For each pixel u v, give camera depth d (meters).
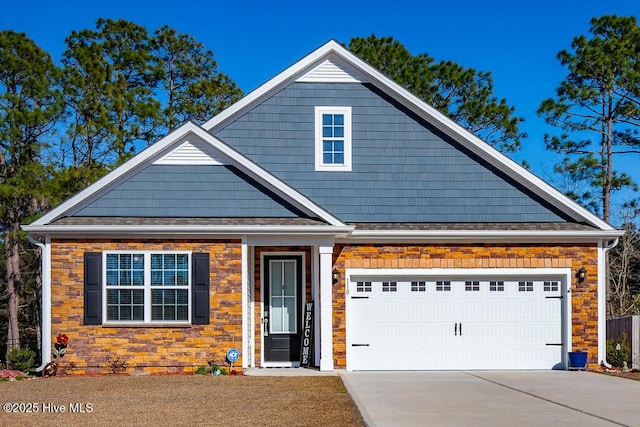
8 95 29.56
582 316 19.25
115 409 12.47
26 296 39.00
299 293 19.45
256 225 17.86
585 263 19.36
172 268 17.86
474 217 20.00
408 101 20.19
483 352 19.14
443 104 37.78
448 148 20.22
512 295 19.27
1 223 31.88
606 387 15.55
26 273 38.31
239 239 17.98
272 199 18.61
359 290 19.08
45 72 30.72
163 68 40.06
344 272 19.02
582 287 19.28
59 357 17.56
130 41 40.09
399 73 37.28
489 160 20.16
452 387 15.43
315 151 20.06
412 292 19.17
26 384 15.73
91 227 17.53
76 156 34.00
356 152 20.11
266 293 19.42
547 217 20.03
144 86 39.75
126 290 17.78
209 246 17.92
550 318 19.28
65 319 17.64
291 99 20.22
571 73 33.34
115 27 39.19
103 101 33.22
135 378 16.75
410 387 15.39
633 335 20.25
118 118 34.06
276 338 19.34
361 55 37.66
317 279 19.11
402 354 19.00
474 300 19.23
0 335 40.09
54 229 17.48
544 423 11.30
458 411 12.35
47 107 30.28
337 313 18.91
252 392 14.44
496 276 19.25
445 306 19.17
